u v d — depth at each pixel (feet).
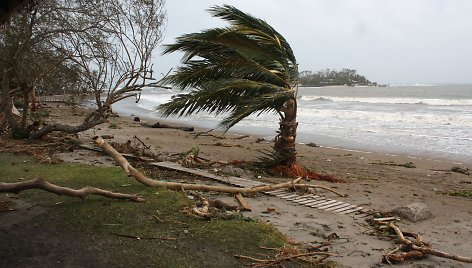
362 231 20.86
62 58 43.62
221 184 29.17
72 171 29.99
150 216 20.40
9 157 35.27
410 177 38.86
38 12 41.01
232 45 35.58
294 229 20.84
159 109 35.58
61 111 97.86
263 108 34.24
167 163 35.24
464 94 196.75
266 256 16.60
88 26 42.09
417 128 75.46
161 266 15.42
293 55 36.94
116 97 42.91
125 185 25.90
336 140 64.44
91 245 16.98
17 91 49.70
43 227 18.65
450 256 17.35
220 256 16.40
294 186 27.43
